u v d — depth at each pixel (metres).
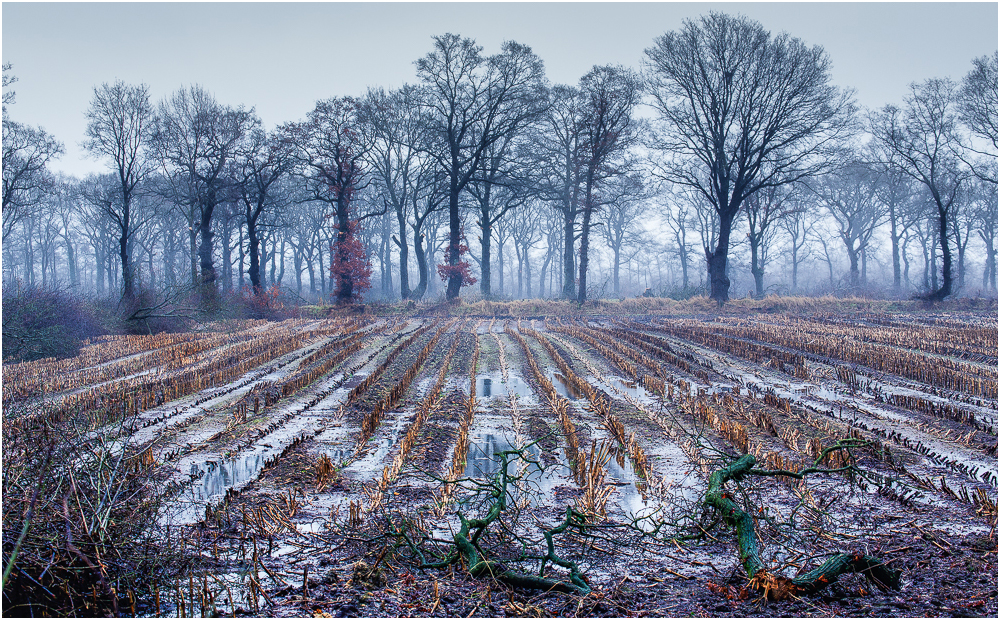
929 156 40.44
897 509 6.83
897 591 4.86
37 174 38.22
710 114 42.84
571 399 13.94
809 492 7.32
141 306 31.36
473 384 15.72
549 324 36.03
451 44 44.50
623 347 22.61
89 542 4.81
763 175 48.03
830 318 35.56
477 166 48.25
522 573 5.25
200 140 42.41
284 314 42.47
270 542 5.90
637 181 49.09
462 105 46.69
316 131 43.41
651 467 8.56
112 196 42.09
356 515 6.65
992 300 40.94
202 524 6.42
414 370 17.61
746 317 38.66
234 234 79.75
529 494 7.59
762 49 39.84
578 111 46.97
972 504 6.95
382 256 79.25
